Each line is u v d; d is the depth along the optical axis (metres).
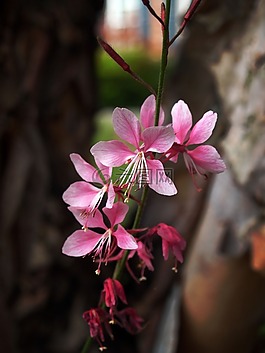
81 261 0.61
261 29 0.42
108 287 0.28
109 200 0.26
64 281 0.61
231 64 0.45
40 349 0.61
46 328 0.60
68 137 0.60
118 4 3.10
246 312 0.48
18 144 0.56
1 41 0.54
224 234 0.46
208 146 0.27
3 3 0.53
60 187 0.59
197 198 0.53
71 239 0.27
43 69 0.57
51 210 0.59
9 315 0.56
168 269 0.56
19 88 0.56
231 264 0.46
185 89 0.58
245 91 0.43
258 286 0.47
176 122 0.27
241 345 0.50
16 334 0.58
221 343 0.50
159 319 0.57
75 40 0.59
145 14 3.04
